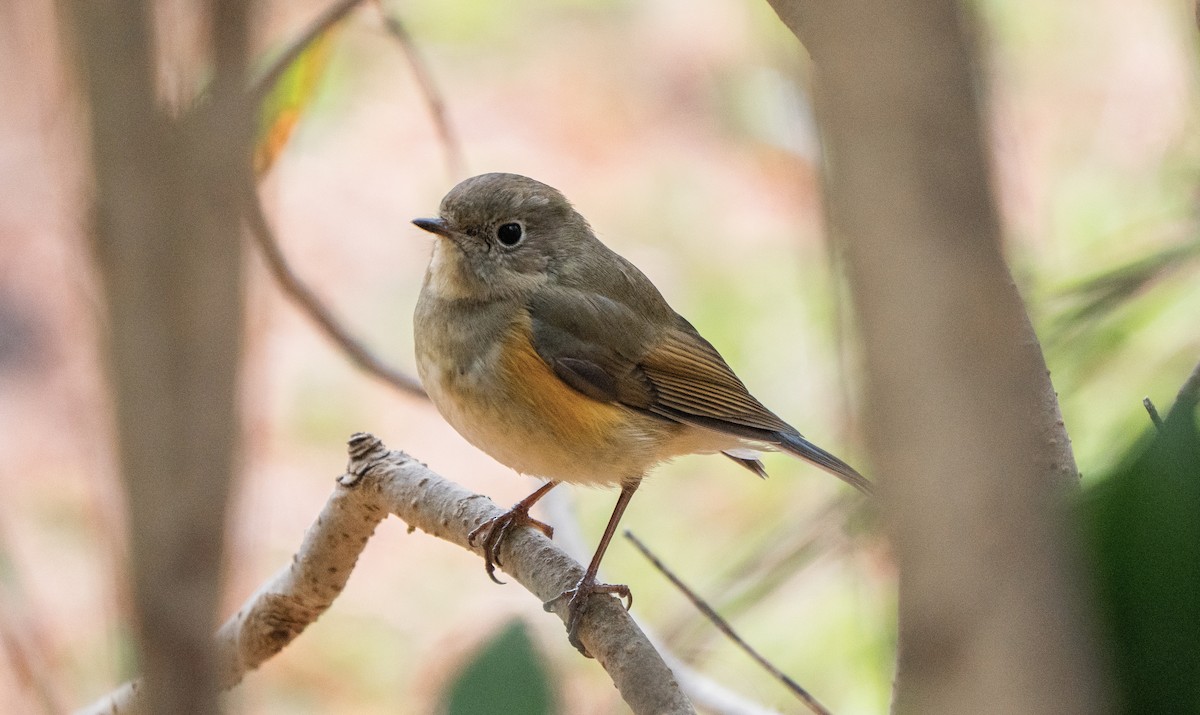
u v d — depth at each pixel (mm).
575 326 7867
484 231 7910
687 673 7605
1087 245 11562
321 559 6633
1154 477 2572
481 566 14562
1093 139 14586
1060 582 2158
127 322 2320
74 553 13680
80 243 3434
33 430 15344
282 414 15859
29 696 6855
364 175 18391
